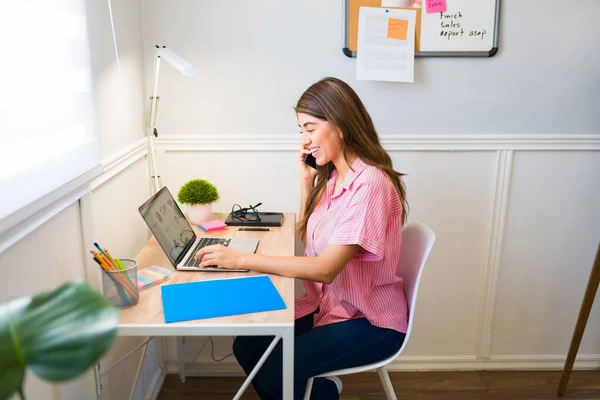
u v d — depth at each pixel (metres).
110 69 1.79
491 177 2.37
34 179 1.21
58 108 1.36
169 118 2.28
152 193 2.31
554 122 2.32
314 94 1.60
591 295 2.21
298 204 2.38
